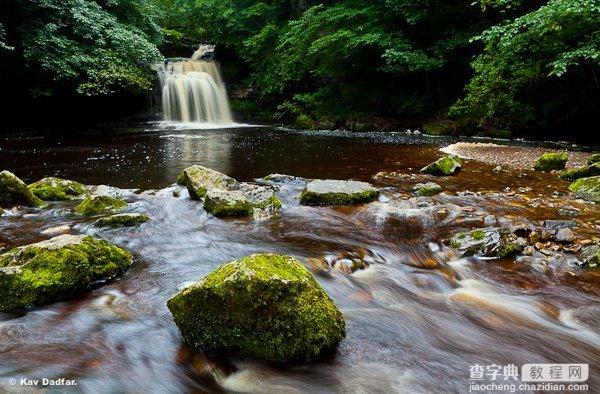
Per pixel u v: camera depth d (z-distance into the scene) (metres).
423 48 17.84
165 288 3.81
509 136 14.52
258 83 22.92
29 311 3.33
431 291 3.92
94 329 3.14
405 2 17.08
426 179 7.97
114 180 7.97
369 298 3.73
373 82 19.66
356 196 6.39
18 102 15.45
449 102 17.66
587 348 3.06
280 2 23.84
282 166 9.42
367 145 12.88
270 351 2.74
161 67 20.42
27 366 2.71
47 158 10.24
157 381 2.66
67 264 3.59
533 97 14.12
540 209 5.89
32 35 14.16
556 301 3.66
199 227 5.50
